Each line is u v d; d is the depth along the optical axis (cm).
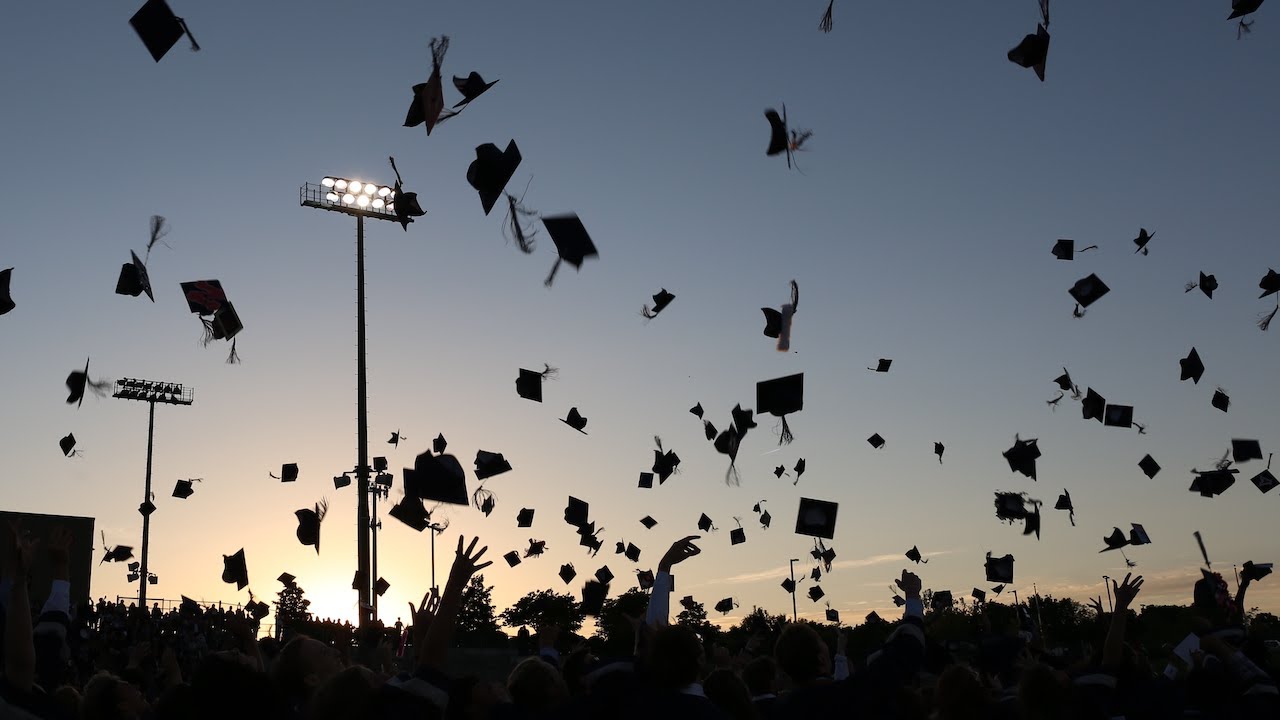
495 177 629
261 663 408
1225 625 487
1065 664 568
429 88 593
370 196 2077
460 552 317
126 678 555
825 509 715
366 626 639
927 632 574
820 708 371
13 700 299
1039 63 698
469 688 338
